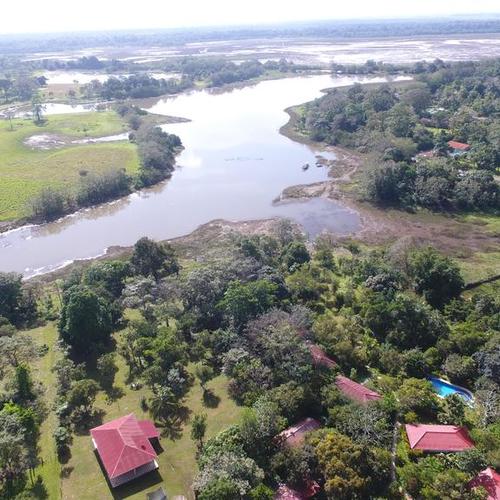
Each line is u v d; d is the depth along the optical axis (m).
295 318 71.69
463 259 104.44
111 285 88.94
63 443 56.62
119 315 81.75
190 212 135.25
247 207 136.75
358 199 137.88
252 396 60.91
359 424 53.91
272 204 137.88
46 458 55.47
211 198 143.62
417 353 67.56
